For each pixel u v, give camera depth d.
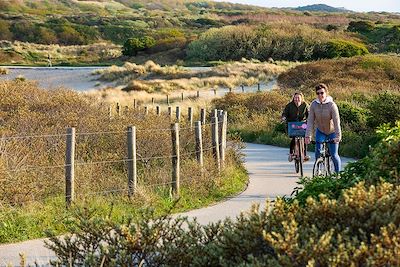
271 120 32.28
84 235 8.24
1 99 25.03
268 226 6.51
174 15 173.88
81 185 13.34
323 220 6.55
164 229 7.55
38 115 21.16
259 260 6.14
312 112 15.55
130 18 151.62
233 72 66.56
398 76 48.22
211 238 7.45
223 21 149.25
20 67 77.50
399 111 26.08
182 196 14.21
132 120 21.66
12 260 9.53
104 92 53.66
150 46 95.62
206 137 18.69
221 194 15.13
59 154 16.23
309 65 52.03
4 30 117.75
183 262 7.12
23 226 11.24
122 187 13.79
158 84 60.03
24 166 13.63
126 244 7.21
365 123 27.20
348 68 50.50
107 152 17.44
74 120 20.33
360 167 9.50
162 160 16.91
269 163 21.48
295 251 5.72
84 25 132.88
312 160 22.08
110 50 102.62
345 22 127.62
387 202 6.44
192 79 63.12
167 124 21.62
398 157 8.70
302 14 160.12
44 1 182.38
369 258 5.39
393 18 159.00
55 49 105.88
